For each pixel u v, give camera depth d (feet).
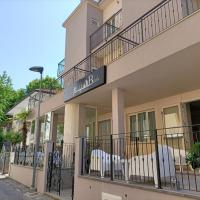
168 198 13.20
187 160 16.98
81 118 33.22
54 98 39.65
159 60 19.03
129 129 35.73
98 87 25.98
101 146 23.93
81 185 21.27
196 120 27.81
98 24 43.57
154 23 27.40
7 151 55.06
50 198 25.45
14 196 27.43
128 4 32.24
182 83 24.61
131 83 24.54
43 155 31.91
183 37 17.28
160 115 30.66
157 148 15.15
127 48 29.55
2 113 93.61
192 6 26.68
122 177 19.15
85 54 40.04
